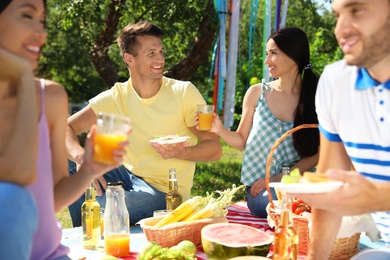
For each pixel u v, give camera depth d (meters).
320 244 2.65
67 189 2.48
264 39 7.46
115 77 9.84
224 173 9.92
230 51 7.73
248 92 4.51
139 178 4.33
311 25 18.61
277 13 7.63
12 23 2.23
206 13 8.47
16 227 2.03
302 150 4.14
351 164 2.75
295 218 3.14
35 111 2.18
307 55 4.25
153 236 3.19
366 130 2.47
